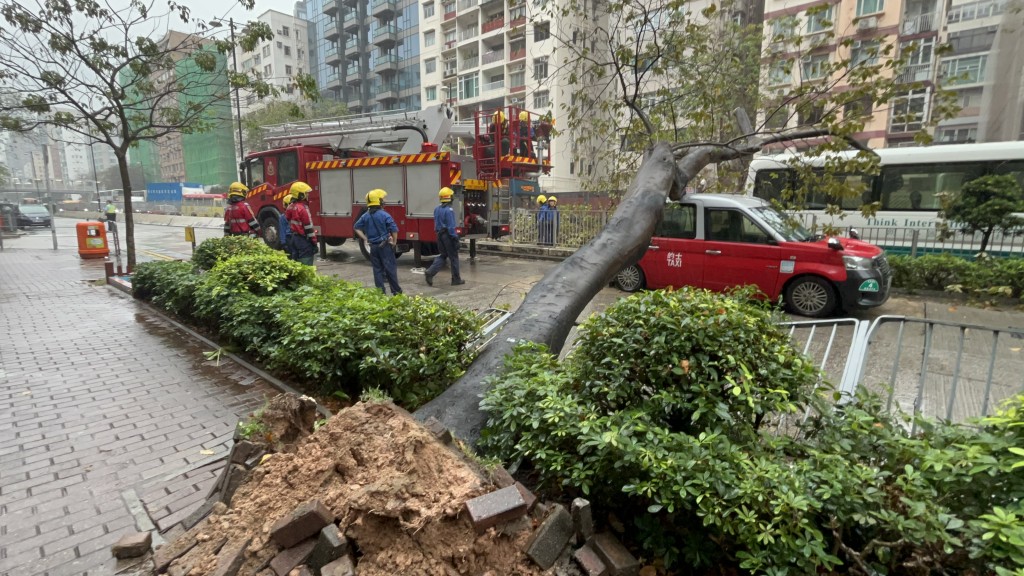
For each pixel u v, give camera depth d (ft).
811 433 9.00
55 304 28.60
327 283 21.25
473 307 28.12
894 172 37.65
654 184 16.44
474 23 145.48
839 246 24.94
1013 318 25.30
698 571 7.28
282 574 6.70
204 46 40.16
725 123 28.14
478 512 6.72
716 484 6.54
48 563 8.21
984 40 62.59
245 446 9.18
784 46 34.14
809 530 6.16
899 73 17.37
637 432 7.71
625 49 20.61
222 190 169.78
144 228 107.04
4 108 32.42
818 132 18.71
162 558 7.72
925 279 31.37
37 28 29.96
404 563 6.55
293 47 204.13
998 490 6.50
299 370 15.37
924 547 6.19
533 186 52.60
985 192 32.42
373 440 8.11
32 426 13.12
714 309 9.20
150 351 19.51
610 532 7.63
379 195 29.53
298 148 48.08
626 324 9.25
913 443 7.50
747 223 27.35
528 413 8.45
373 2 179.83
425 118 46.83
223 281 20.36
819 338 21.84
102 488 10.32
